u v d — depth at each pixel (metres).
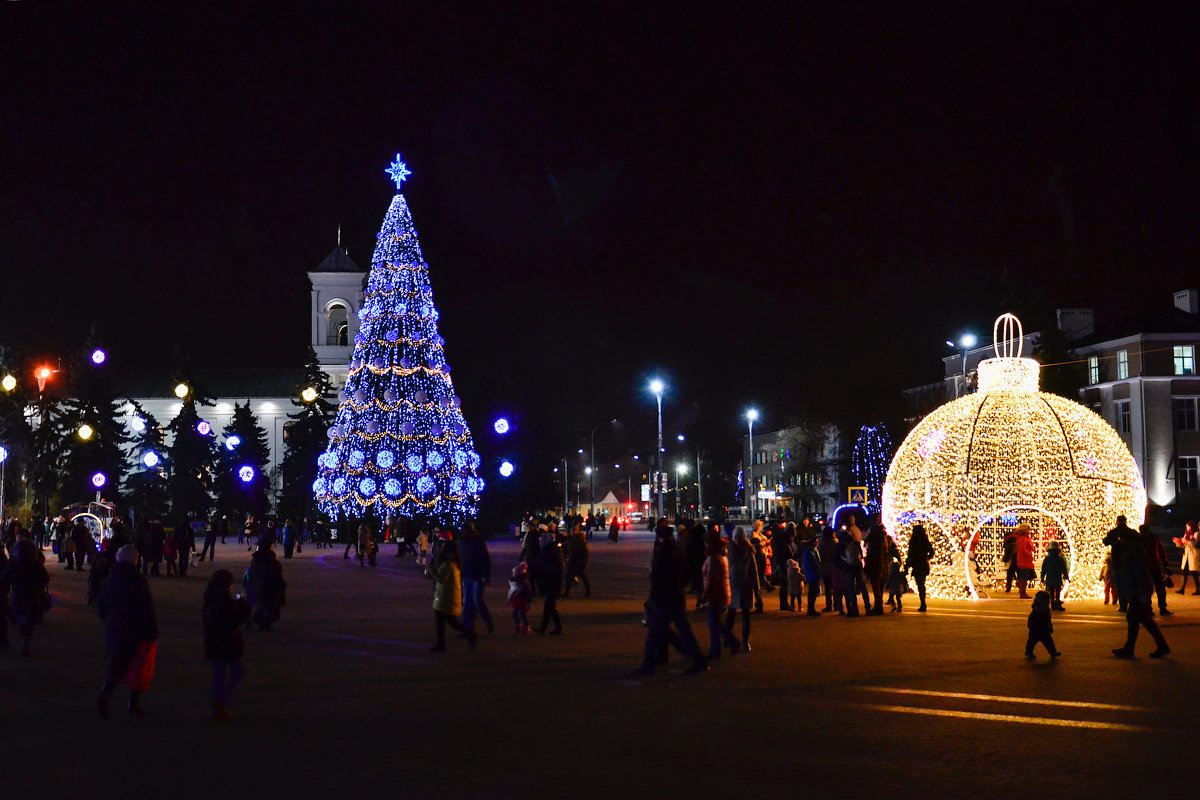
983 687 12.92
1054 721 10.84
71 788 8.38
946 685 13.08
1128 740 9.95
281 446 112.69
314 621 21.12
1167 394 56.53
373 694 12.54
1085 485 25.50
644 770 8.82
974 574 29.78
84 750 9.70
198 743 9.95
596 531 95.00
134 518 66.06
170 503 87.81
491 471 78.62
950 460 26.28
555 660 15.41
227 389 113.44
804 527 24.75
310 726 10.69
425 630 19.50
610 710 11.48
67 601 26.97
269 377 115.75
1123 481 25.84
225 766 9.05
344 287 104.75
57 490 83.75
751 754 9.40
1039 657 15.57
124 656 11.28
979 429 26.25
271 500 107.31
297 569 39.88
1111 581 24.14
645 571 37.56
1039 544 27.98
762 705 11.77
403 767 8.95
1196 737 10.09
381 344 57.47
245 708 11.69
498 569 38.19
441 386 58.16
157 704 12.02
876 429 64.94
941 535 27.34
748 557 16.38
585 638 18.16
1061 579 22.91
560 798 7.98
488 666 14.82
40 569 16.75
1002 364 26.72
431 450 56.81
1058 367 57.91
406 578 34.56
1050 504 25.53
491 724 10.74
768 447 105.00
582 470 132.00
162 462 87.38
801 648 16.66
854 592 21.80
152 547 35.28
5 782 8.56
